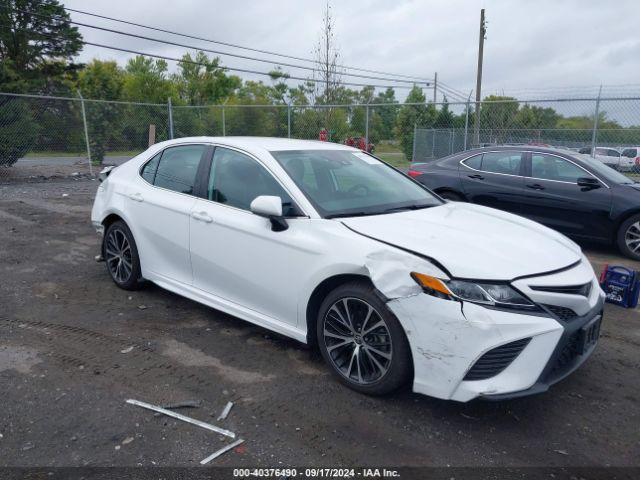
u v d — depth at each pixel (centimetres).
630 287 506
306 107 1537
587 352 325
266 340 411
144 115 1767
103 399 320
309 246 345
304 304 353
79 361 369
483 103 1248
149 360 373
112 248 529
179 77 4962
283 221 362
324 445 280
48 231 795
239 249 390
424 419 307
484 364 280
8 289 520
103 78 3466
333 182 407
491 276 288
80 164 1686
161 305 484
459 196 841
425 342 290
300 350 394
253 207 358
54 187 1334
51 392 327
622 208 701
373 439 286
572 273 317
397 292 295
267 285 375
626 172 1159
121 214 498
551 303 295
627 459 276
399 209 395
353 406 318
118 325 435
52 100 1591
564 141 1264
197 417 303
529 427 303
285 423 299
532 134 1309
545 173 772
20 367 358
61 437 281
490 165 823
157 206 462
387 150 2647
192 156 459
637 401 336
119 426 293
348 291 326
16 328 424
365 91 3631
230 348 396
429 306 287
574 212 739
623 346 420
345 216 362
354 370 337
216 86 4956
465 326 279
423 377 295
